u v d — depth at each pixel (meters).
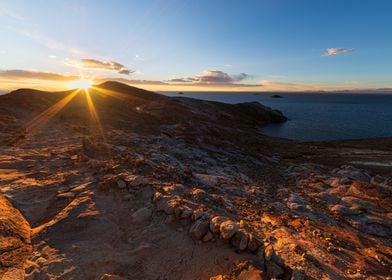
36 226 6.80
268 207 10.88
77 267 5.18
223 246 6.20
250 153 27.41
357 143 39.47
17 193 8.43
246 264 5.42
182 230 6.91
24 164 12.18
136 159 13.74
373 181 17.28
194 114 60.19
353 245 7.89
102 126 30.83
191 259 5.76
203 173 16.14
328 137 53.16
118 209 7.92
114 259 5.58
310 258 5.95
